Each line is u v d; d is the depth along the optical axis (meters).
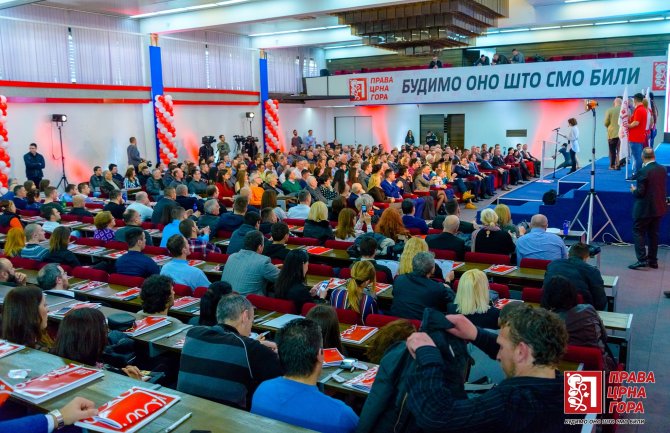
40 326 3.37
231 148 22.70
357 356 4.23
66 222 9.66
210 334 3.19
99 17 17.86
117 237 7.77
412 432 2.09
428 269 4.57
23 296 3.31
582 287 4.93
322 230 7.96
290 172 13.45
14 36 15.34
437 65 22.70
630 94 18.86
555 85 20.11
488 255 6.37
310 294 5.03
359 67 27.84
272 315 4.68
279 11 16.55
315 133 27.20
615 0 18.11
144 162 16.23
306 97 24.83
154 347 3.95
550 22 19.09
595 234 10.46
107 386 2.59
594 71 19.36
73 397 2.47
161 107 18.86
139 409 2.33
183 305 4.94
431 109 24.75
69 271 6.06
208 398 3.07
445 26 16.55
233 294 3.43
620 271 8.51
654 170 8.23
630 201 10.12
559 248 6.47
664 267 8.68
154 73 19.11
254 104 23.73
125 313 4.45
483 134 23.73
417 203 12.56
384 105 25.27
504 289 5.16
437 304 4.45
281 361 2.61
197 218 9.34
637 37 22.45
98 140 17.86
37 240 6.84
